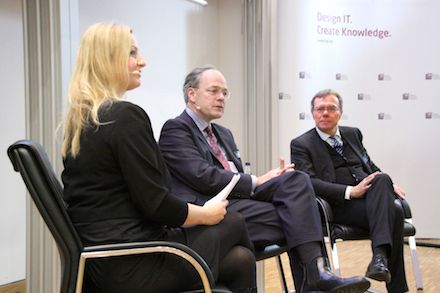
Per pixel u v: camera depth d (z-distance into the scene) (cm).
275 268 369
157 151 154
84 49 157
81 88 153
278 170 231
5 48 302
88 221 146
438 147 458
